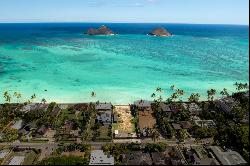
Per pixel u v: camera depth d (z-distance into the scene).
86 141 149.38
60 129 159.75
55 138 152.12
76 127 163.50
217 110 188.00
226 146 142.88
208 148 140.75
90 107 189.50
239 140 139.62
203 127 160.88
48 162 119.19
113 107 192.00
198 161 127.19
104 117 170.50
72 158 122.75
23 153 137.38
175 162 125.56
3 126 163.00
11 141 148.62
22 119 173.00
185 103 198.62
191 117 178.00
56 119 172.12
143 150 139.00
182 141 150.50
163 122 167.50
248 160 129.12
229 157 130.50
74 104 195.12
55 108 185.75
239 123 161.25
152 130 157.00
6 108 183.38
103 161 125.25
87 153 135.00
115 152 134.50
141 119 178.50
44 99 197.75
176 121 171.88
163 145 138.88
